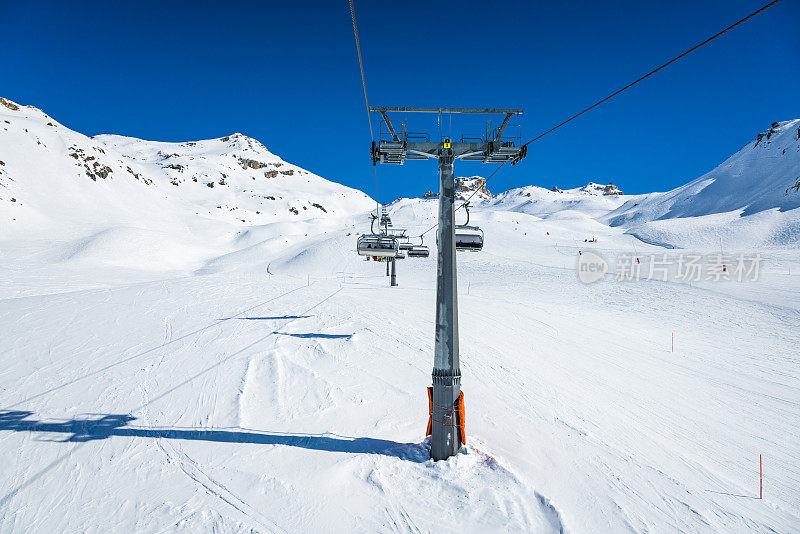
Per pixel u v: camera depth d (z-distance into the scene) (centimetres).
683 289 3225
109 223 10675
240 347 1359
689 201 16950
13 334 1410
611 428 942
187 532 546
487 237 7469
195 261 7894
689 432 964
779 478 766
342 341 1503
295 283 3478
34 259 6269
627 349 1752
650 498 665
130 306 1928
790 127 16775
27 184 10969
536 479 698
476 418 938
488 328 2002
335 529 562
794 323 2164
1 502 594
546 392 1152
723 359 1630
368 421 889
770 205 10775
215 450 746
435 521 581
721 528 601
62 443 750
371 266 6097
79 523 559
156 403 927
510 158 739
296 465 707
